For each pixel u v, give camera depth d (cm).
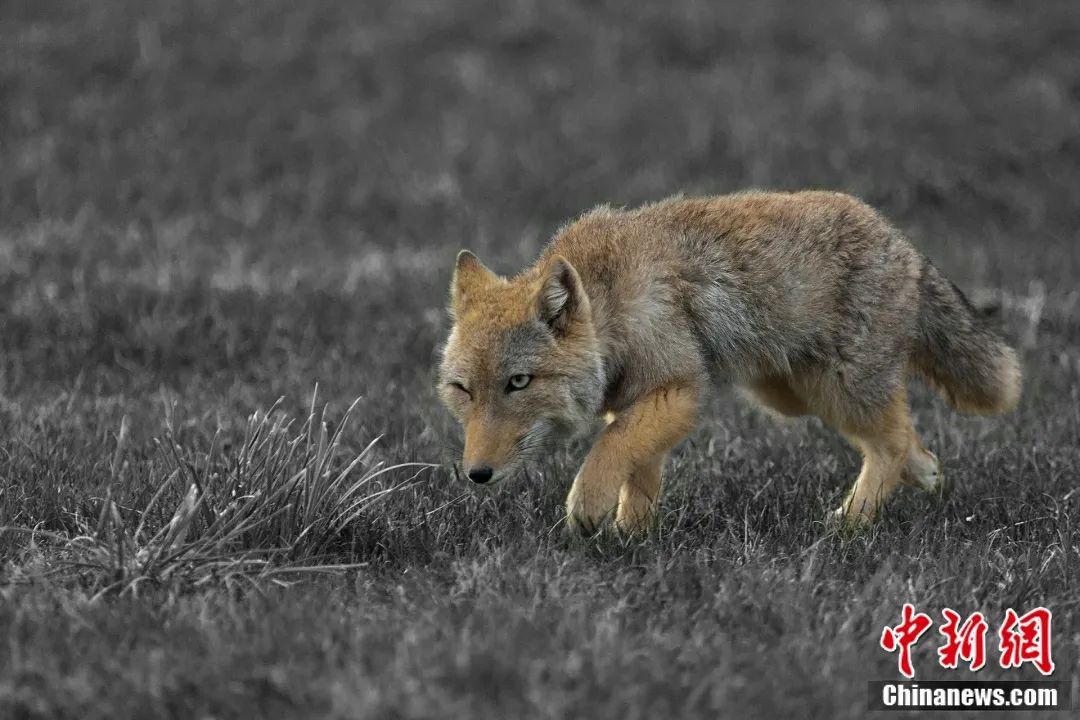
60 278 1770
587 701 634
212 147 2709
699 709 646
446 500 1012
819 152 2584
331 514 903
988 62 3048
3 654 700
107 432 1145
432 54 3198
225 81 3028
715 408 1327
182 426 1179
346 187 2556
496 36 3278
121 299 1652
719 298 1017
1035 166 2556
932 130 2689
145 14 3303
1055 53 3119
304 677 659
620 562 889
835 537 959
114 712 639
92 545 852
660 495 1041
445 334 1592
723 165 2591
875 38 3194
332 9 3422
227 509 862
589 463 961
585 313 959
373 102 2945
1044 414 1310
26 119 2739
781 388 1127
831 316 1055
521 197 2508
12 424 1179
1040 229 2330
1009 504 1027
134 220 2306
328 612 759
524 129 2812
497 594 788
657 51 3195
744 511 1000
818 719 648
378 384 1406
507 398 941
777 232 1042
